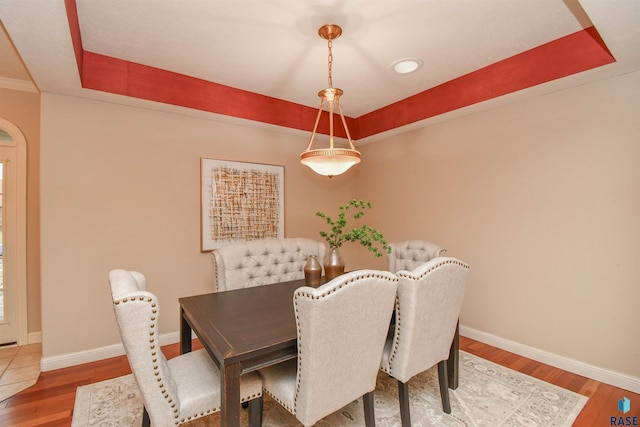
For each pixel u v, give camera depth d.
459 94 2.75
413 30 2.03
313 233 3.83
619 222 2.12
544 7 1.81
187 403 1.28
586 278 2.27
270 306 1.78
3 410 1.88
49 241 2.37
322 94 2.02
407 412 1.61
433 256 2.48
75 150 2.45
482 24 1.97
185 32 2.03
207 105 2.79
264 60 2.41
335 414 1.82
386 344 1.81
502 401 1.95
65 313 2.42
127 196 2.66
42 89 2.30
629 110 2.08
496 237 2.77
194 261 2.97
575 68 2.09
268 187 3.43
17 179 2.88
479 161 2.88
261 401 1.52
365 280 1.26
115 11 1.80
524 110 2.57
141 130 2.71
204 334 1.39
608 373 2.16
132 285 1.26
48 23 1.51
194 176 2.97
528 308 2.57
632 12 1.47
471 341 2.89
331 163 1.98
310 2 1.74
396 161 3.68
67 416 1.83
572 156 2.32
